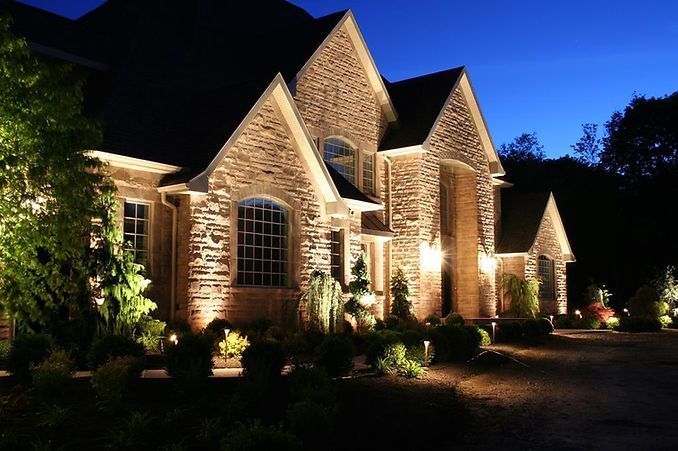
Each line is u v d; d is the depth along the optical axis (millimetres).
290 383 11391
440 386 13820
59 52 19547
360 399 11688
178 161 18266
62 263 13992
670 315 41125
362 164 26797
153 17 23094
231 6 27453
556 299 37469
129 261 14750
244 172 19109
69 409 9250
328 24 25828
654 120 51312
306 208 20859
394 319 24094
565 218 50406
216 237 18312
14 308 12141
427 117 28141
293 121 20266
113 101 18766
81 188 12102
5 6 19938
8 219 11211
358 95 26938
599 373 16719
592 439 9820
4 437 7641
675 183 49688
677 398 13234
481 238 30859
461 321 26469
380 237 26172
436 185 27953
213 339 16047
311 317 19344
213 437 8445
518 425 10758
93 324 14055
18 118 10867
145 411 9414
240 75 24312
